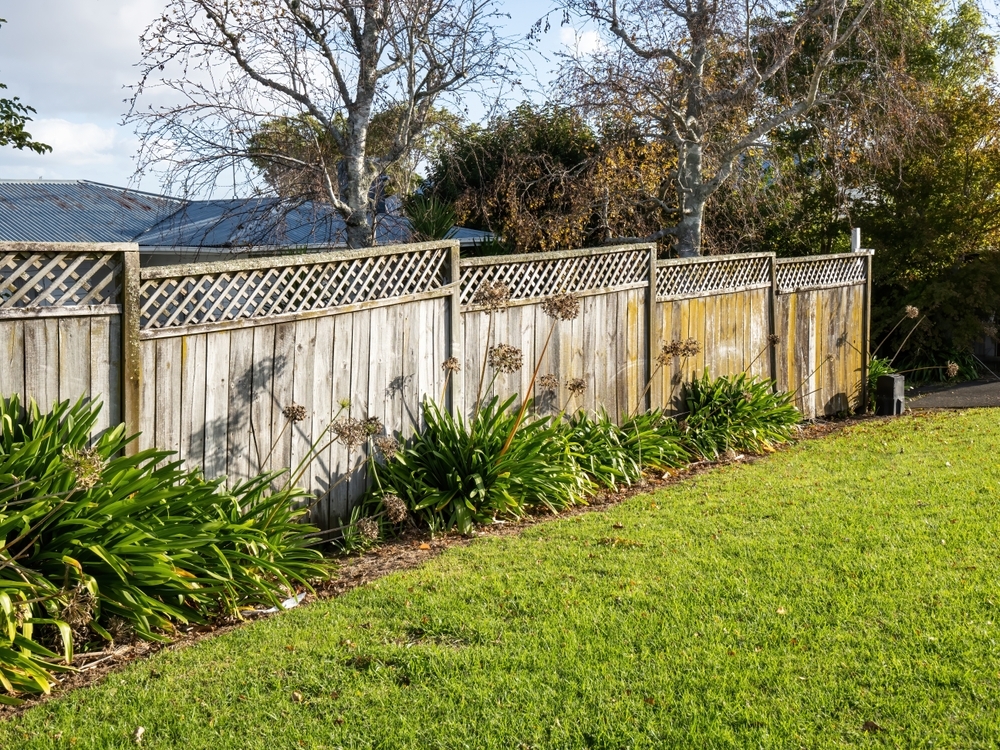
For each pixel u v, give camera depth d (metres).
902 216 17.64
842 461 9.02
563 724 3.53
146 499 4.68
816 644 4.21
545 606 4.79
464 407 7.61
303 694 3.85
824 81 15.70
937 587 4.94
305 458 6.20
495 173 13.69
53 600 4.17
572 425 8.63
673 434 9.63
